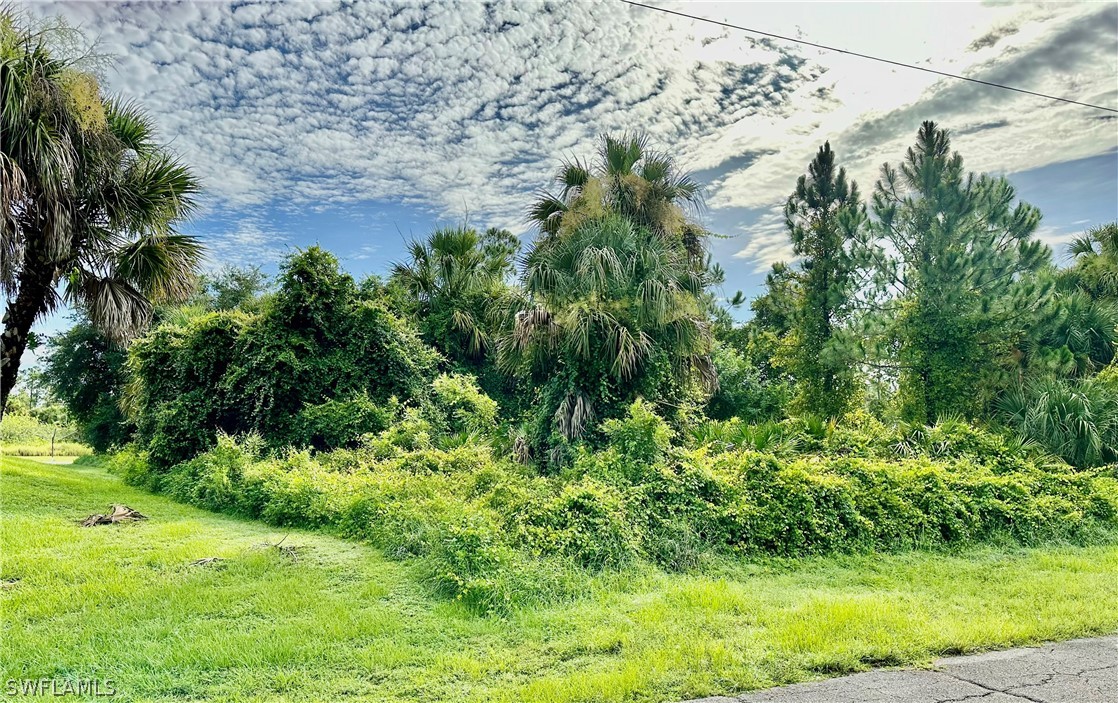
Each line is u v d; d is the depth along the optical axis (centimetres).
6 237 714
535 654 455
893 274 1814
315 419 1460
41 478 1312
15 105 727
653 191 1438
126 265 932
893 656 443
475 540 598
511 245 2236
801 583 655
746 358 2411
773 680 408
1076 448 1206
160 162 934
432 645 470
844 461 906
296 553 725
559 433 1161
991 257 1614
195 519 991
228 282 2836
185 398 1529
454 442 1297
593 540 681
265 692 390
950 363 1622
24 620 506
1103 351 1703
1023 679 411
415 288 2006
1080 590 616
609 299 1202
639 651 454
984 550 799
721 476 820
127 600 554
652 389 1184
